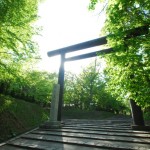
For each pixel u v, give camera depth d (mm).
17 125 11891
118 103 37281
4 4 7535
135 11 5043
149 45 5121
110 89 6719
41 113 18047
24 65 10344
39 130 9797
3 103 13102
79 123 12594
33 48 9211
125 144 5836
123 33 5188
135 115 8914
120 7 4852
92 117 26938
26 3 8258
